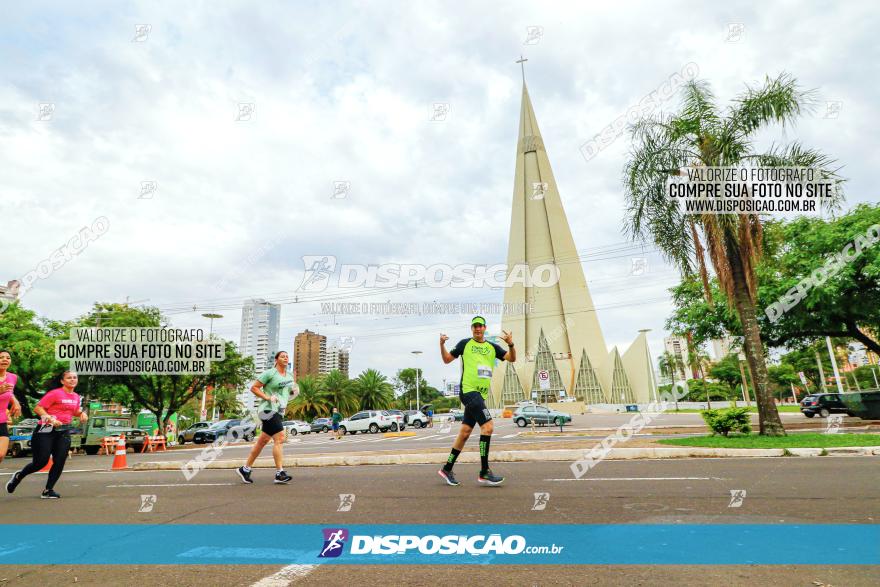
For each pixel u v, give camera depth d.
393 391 66.00
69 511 5.12
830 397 24.92
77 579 2.99
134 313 28.23
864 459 8.09
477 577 2.87
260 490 6.15
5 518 4.81
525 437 17.75
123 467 10.46
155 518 4.62
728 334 19.91
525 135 94.31
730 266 12.05
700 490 5.35
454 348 6.21
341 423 35.16
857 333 18.59
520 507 4.61
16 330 24.53
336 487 6.15
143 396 30.95
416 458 9.21
